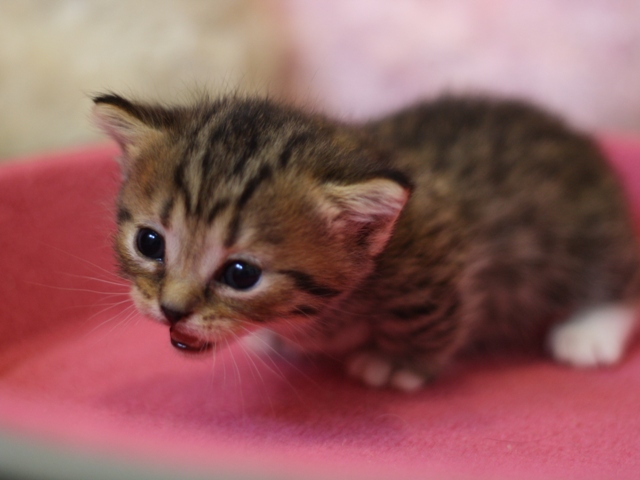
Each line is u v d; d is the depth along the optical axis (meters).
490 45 0.48
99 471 0.19
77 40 0.42
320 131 0.27
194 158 0.26
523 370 0.31
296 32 0.50
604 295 0.32
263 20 0.48
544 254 0.31
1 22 0.41
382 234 0.26
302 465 0.20
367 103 0.50
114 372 0.30
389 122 0.33
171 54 0.43
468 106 0.34
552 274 0.32
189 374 0.30
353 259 0.26
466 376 0.30
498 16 0.47
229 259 0.25
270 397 0.29
